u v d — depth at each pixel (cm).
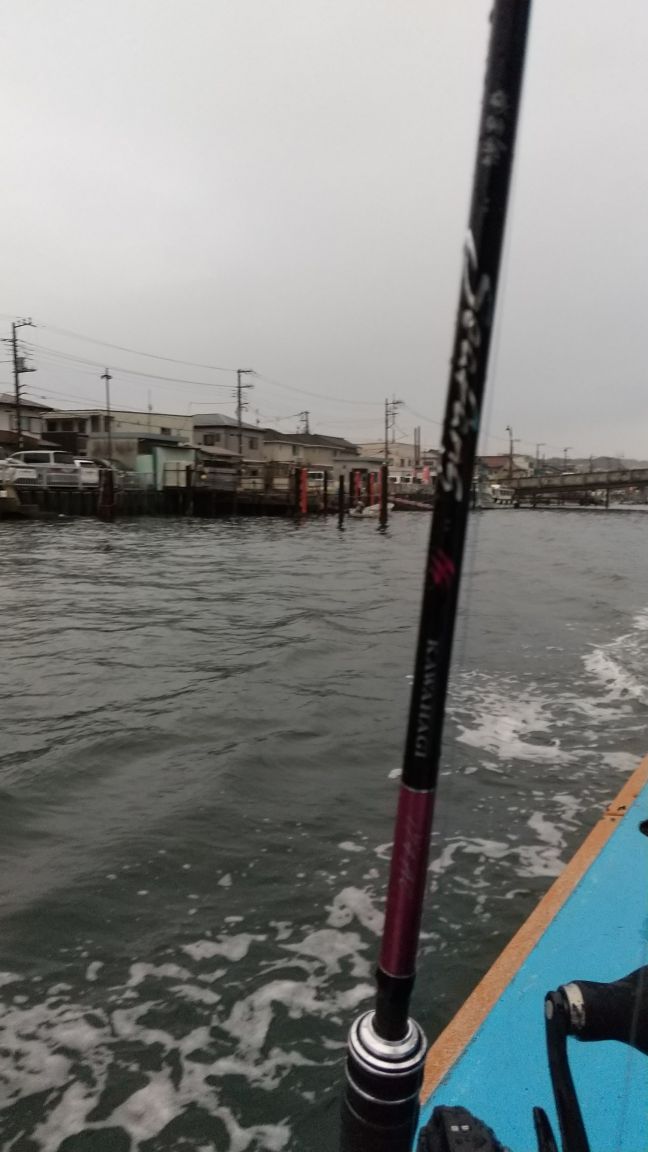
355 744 682
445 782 588
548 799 562
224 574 1930
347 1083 106
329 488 6331
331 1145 274
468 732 705
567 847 489
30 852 478
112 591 1591
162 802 552
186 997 348
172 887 439
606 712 777
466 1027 247
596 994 133
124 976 362
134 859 468
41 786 577
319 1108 289
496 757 644
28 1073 304
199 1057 313
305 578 1878
